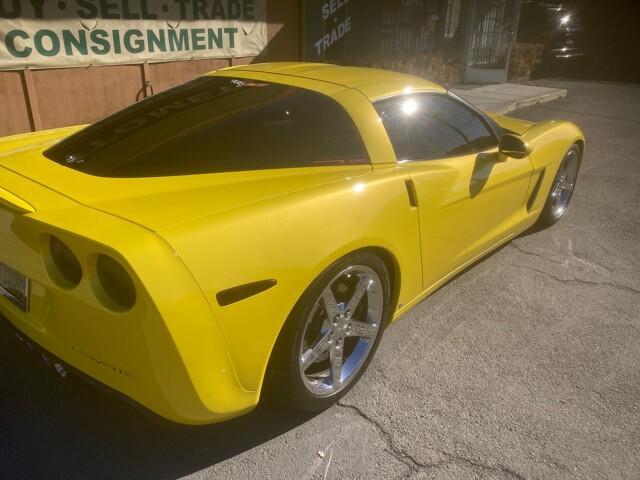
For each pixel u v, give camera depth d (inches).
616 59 693.3
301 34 371.6
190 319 67.3
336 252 83.5
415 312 128.7
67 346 74.8
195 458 84.8
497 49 497.7
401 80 115.7
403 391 101.5
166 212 72.4
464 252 126.0
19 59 237.8
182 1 293.9
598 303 136.3
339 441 89.2
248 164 87.1
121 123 97.4
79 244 66.2
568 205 190.7
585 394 103.2
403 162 104.3
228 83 107.6
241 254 72.3
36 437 87.0
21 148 101.7
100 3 259.4
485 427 93.6
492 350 115.3
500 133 137.5
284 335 81.6
